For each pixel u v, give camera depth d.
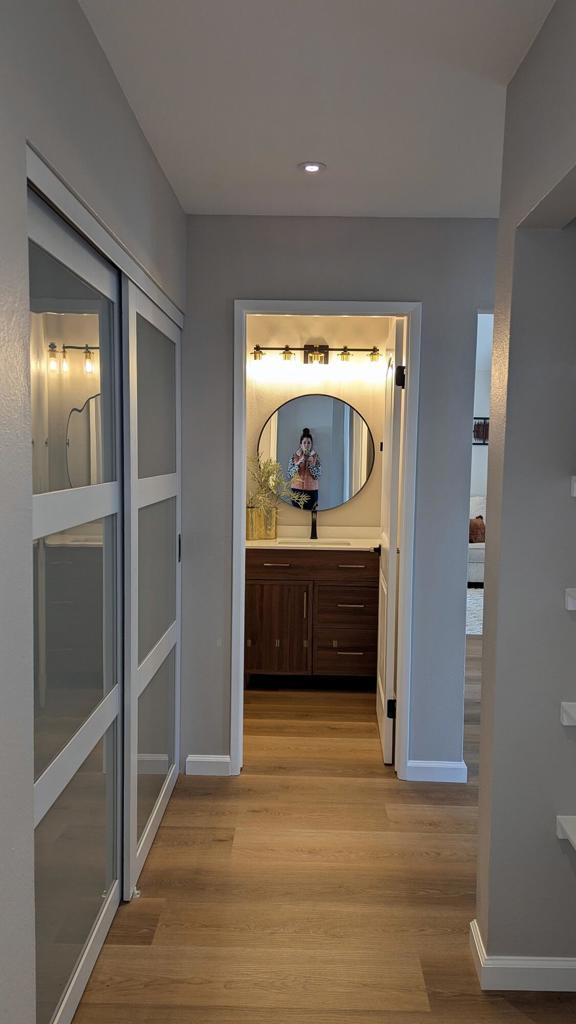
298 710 4.39
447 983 2.16
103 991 2.10
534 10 1.71
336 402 5.07
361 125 2.32
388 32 1.80
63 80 1.59
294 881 2.65
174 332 3.14
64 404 1.83
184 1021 1.99
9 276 1.31
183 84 2.07
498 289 2.14
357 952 2.29
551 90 1.71
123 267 2.21
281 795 3.30
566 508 2.05
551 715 2.10
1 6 1.26
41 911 1.76
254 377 5.06
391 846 2.89
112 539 2.32
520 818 2.12
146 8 1.71
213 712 3.47
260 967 2.21
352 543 4.94
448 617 3.39
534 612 2.08
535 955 2.15
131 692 2.44
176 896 2.55
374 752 3.79
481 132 2.36
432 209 3.12
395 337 3.57
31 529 1.44
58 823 1.87
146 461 2.69
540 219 1.91
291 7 1.70
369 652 4.67
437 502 3.34
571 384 2.03
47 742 1.75
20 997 1.43
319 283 3.26
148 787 2.82
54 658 1.79
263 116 2.26
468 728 4.21
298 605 4.66
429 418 3.30
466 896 2.58
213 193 2.96
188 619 3.43
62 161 1.59
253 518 5.04
